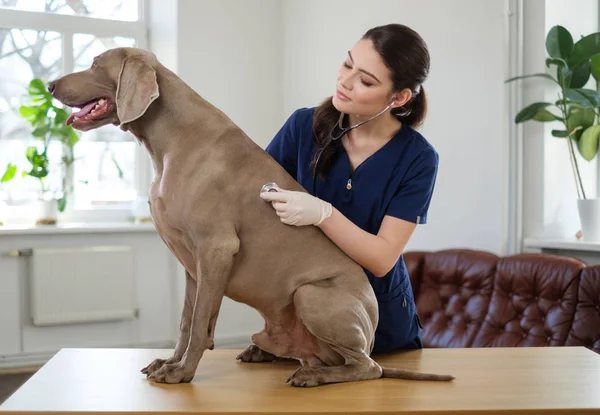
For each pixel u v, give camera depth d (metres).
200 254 1.64
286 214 1.67
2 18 4.55
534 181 3.97
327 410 1.42
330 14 4.77
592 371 1.77
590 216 3.72
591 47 3.68
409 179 1.91
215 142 1.68
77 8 4.77
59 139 4.52
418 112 1.98
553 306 3.30
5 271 4.32
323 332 1.65
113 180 4.90
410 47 1.81
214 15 4.81
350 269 1.75
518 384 1.64
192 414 1.39
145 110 1.60
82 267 4.45
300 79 4.98
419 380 1.67
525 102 3.97
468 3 4.11
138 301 4.68
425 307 3.64
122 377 1.67
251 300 1.74
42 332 4.44
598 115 3.79
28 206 4.63
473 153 4.12
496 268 3.52
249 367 1.82
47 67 4.70
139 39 4.91
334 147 1.95
